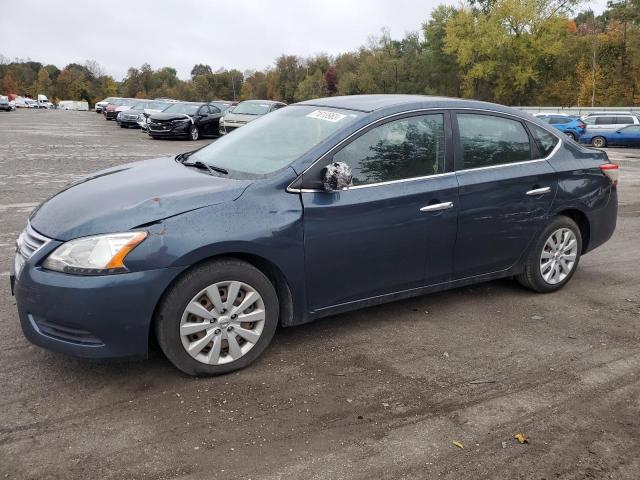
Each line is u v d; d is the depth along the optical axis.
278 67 115.88
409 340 4.11
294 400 3.26
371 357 3.82
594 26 76.56
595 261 6.36
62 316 3.09
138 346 3.22
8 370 3.50
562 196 4.93
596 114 29.88
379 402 3.26
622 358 3.91
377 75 77.69
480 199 4.39
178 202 3.34
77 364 3.59
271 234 3.47
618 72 57.88
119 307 3.11
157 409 3.12
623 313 4.76
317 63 113.38
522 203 4.67
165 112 24.55
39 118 43.25
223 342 3.49
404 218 4.01
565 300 5.03
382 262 3.99
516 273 4.91
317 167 3.71
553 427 3.06
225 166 4.01
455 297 5.04
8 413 3.05
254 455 2.76
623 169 17.06
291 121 4.34
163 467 2.65
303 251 3.63
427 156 4.20
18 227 7.10
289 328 4.25
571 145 5.12
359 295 3.99
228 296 3.43
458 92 68.81
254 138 4.32
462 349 3.99
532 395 3.39
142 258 3.12
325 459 2.74
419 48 75.44
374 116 4.02
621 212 9.45
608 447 2.90
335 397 3.30
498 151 4.61
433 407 3.22
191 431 2.93
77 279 3.06
